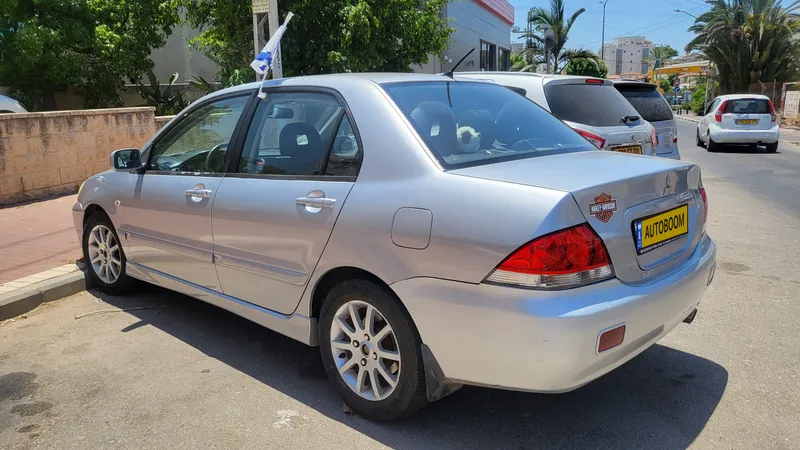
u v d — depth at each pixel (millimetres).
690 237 3250
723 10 38188
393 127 3084
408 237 2787
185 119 4371
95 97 15055
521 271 2490
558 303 2477
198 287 4141
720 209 8672
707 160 15203
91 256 5305
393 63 12758
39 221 7723
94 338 4371
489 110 3643
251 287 3678
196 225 3971
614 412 3238
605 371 2695
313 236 3201
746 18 36531
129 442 3049
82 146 9750
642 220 2840
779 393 3389
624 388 3492
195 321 4672
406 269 2801
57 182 9414
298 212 3283
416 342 2875
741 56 36500
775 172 12719
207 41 12195
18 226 7457
